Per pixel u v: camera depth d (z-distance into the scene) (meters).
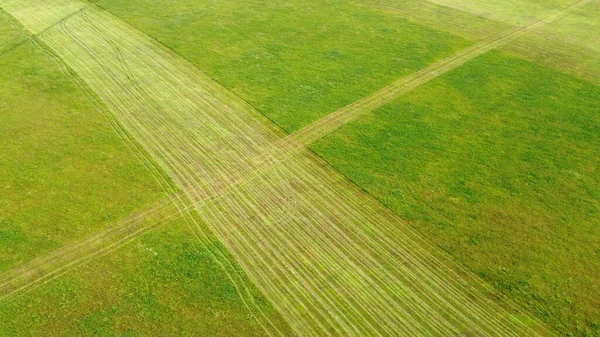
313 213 17.66
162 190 18.30
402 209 17.78
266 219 17.38
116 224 16.77
